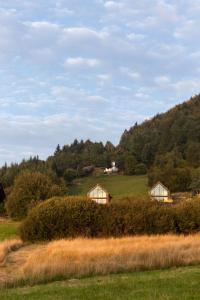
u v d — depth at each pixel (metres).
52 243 38.72
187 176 133.62
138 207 47.75
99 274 19.86
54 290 15.47
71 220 46.97
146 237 39.31
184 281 16.27
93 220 47.41
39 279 18.59
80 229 46.97
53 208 47.31
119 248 27.09
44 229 46.50
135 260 22.28
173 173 134.88
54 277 18.98
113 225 47.09
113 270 20.34
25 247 39.81
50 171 131.75
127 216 47.25
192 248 26.89
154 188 110.50
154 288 15.05
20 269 23.62
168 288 14.96
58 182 129.25
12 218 90.12
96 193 109.62
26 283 18.28
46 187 90.31
